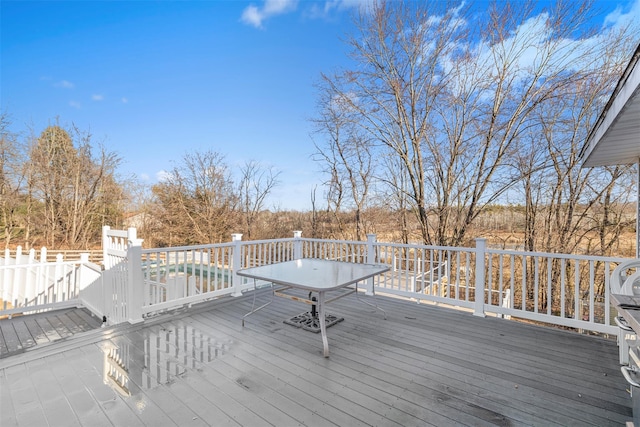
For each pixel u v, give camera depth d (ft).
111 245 14.17
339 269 12.21
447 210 32.42
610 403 6.79
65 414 6.40
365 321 12.17
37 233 52.60
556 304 28.12
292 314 13.00
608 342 10.13
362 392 7.27
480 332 11.03
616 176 26.16
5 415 6.34
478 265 12.71
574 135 27.04
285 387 7.47
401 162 35.58
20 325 16.15
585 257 10.54
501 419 6.27
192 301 13.69
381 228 37.99
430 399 6.98
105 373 8.08
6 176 49.29
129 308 11.75
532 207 29.78
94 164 56.29
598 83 25.49
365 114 34.71
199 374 8.05
